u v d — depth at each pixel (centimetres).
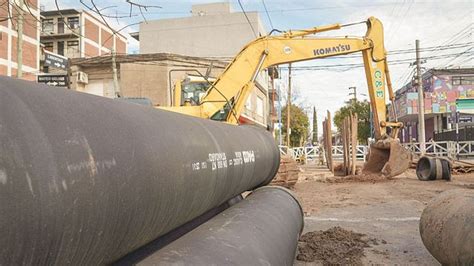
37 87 200
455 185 1353
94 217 193
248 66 1251
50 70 4022
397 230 715
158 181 254
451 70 4200
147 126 271
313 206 993
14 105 169
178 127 325
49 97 197
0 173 146
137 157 234
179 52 4369
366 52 1527
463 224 409
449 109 4150
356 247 598
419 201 1027
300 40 1364
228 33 4300
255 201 490
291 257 401
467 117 4088
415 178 1606
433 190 1232
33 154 163
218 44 4306
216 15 4341
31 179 157
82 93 238
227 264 276
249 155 498
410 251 583
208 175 351
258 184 640
